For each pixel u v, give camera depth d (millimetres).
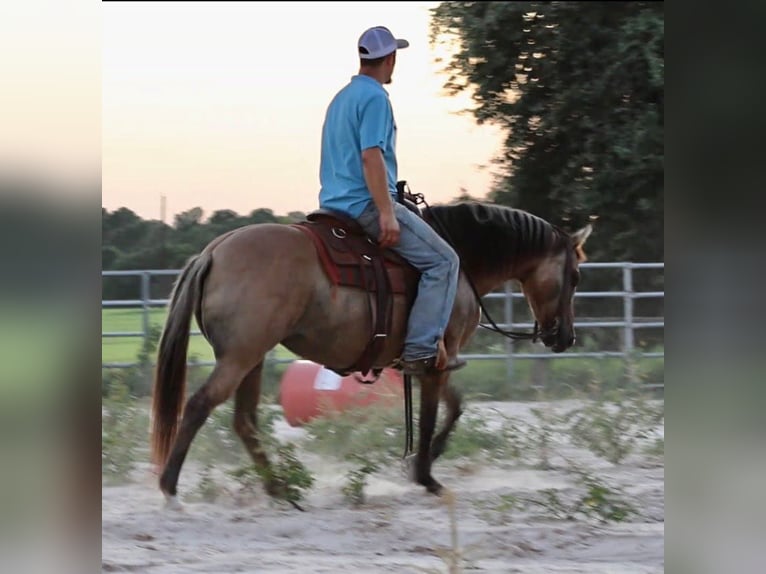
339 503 9586
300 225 8867
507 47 26562
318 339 8742
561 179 26578
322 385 13820
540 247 10555
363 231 8969
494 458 12133
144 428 12375
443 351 9273
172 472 8492
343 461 11367
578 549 7777
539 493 9461
